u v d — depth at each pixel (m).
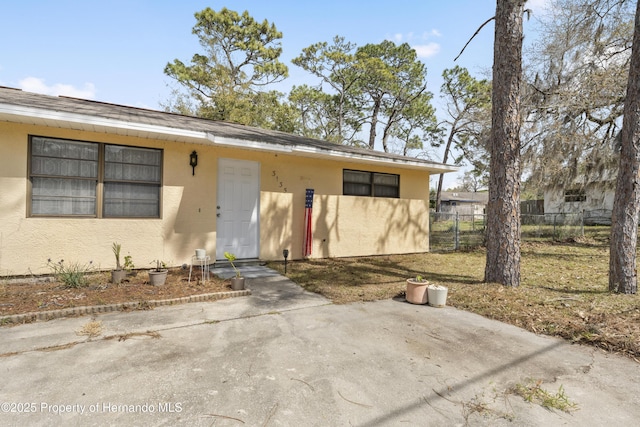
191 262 6.51
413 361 2.95
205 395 2.32
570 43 9.57
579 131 11.32
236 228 7.29
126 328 3.53
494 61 5.57
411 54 23.58
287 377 2.61
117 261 5.25
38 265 5.25
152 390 2.36
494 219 5.61
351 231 8.99
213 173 6.82
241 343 3.25
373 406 2.25
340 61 23.30
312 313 4.26
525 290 5.24
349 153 7.94
